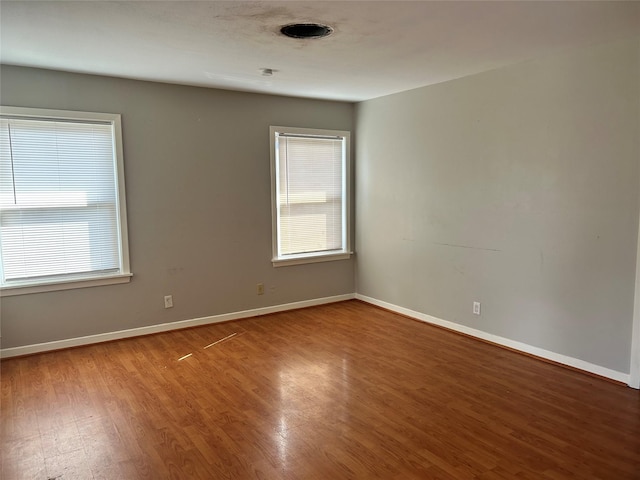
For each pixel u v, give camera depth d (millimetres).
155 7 2404
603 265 3248
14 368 3592
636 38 2959
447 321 4527
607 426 2666
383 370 3531
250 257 4922
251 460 2375
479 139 4031
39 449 2500
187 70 3781
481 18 2596
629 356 3158
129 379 3395
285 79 4145
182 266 4527
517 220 3783
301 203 5254
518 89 3678
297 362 3711
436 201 4512
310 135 5219
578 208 3359
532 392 3117
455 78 4160
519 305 3836
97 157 4027
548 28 2783
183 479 2230
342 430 2660
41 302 3879
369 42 3039
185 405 2986
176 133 4371
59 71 3787
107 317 4184
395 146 4941
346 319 4906
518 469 2275
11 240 3748
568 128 3373
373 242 5387
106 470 2312
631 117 3027
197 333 4453
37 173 3797
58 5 2369
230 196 4730
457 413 2846
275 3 2344
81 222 4008
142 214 4270
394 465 2318
